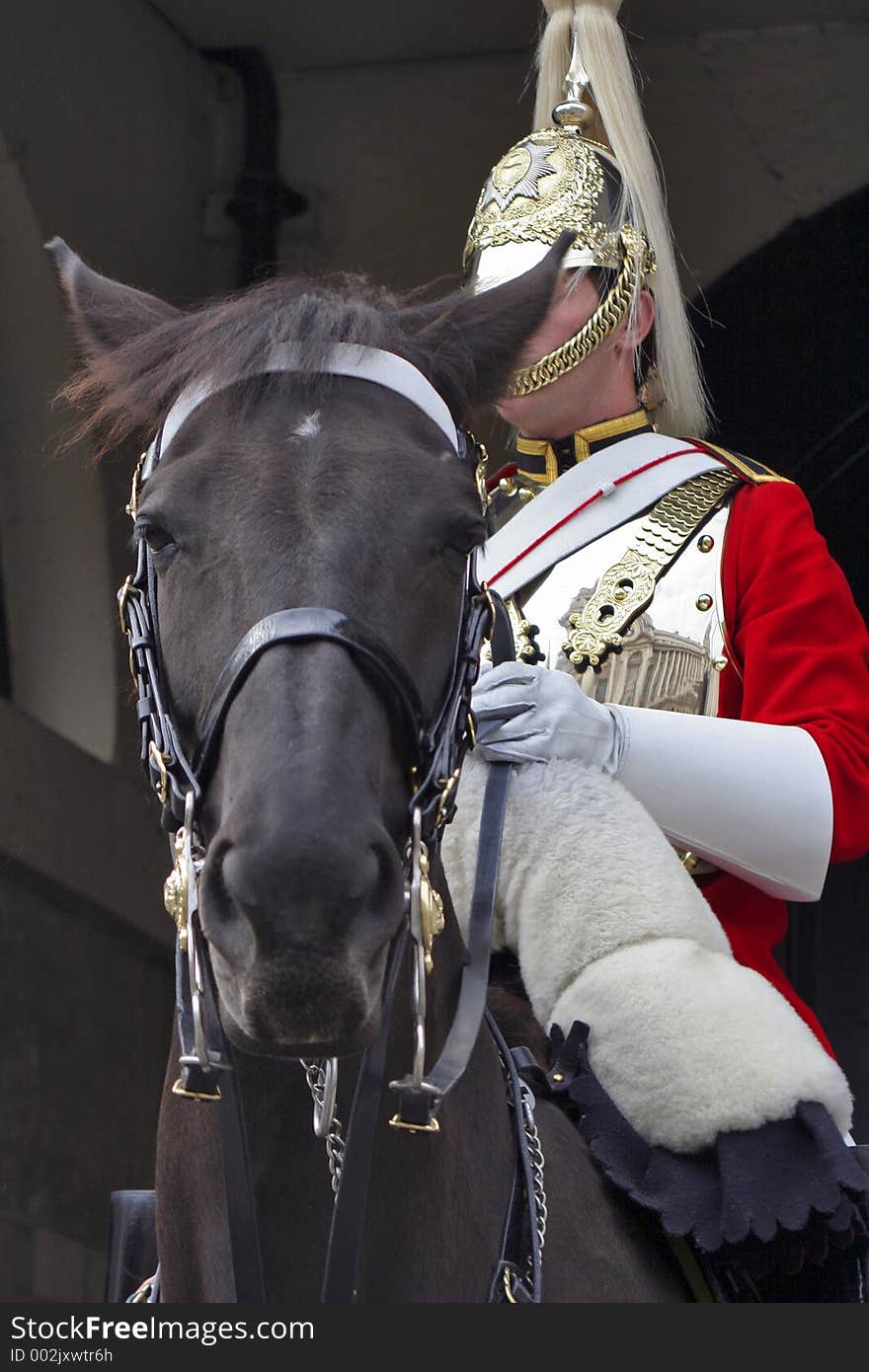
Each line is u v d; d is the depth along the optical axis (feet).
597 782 10.11
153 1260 11.23
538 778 10.07
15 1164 24.93
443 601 7.75
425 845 7.69
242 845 6.69
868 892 28.89
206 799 7.47
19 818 25.36
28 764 25.68
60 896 26.20
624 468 12.70
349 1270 7.47
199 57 28.50
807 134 27.96
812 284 28.04
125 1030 27.40
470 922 9.06
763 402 28.07
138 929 27.66
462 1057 8.04
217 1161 7.95
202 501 7.67
